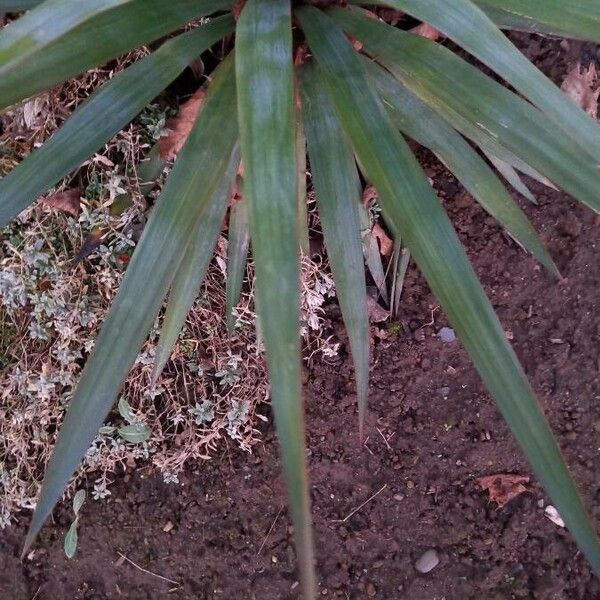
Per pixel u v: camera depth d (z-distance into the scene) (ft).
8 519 2.96
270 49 1.64
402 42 1.89
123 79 1.98
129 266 1.86
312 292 2.72
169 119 2.60
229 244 2.53
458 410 2.90
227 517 2.95
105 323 1.82
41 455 2.90
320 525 2.93
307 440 2.94
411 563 2.91
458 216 2.88
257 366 2.82
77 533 3.01
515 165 2.37
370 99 1.76
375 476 2.93
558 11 1.73
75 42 1.80
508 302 2.89
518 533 2.87
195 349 2.81
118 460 2.95
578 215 2.84
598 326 2.85
